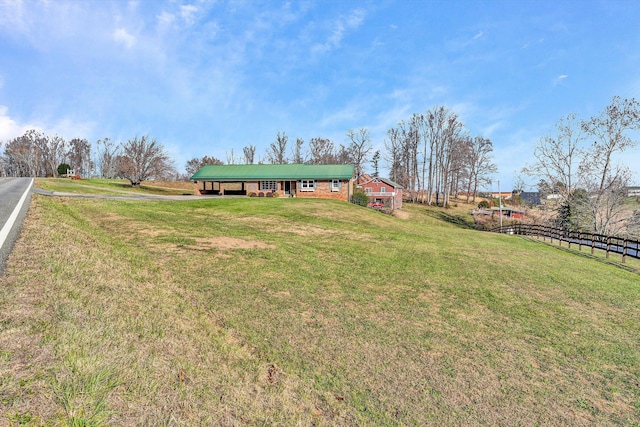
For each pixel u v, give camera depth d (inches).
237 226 655.8
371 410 163.8
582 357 231.0
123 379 115.3
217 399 129.6
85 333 135.2
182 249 411.8
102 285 200.8
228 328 223.6
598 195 1127.6
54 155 3147.1
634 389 196.7
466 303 322.0
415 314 287.0
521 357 226.8
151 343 151.6
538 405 178.1
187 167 3353.8
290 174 1612.9
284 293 305.6
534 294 362.9
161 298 224.7
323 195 1590.8
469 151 2534.5
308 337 229.8
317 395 168.9
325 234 653.9
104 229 477.4
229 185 2044.8
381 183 2034.9
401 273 407.8
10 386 95.1
